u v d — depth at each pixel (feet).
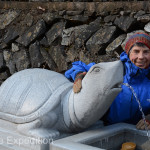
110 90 5.44
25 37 14.30
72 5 12.89
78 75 6.25
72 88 6.38
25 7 14.67
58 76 6.75
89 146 5.15
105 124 7.23
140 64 6.53
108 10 11.87
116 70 5.46
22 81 6.60
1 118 6.56
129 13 11.30
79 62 7.38
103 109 5.80
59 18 13.37
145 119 6.33
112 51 11.53
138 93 6.82
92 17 12.58
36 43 14.01
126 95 6.88
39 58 13.82
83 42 12.35
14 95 6.38
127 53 6.80
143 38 6.42
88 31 12.35
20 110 6.07
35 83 6.39
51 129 6.01
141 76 6.87
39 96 6.05
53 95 6.06
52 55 13.44
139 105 6.19
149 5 10.79
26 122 5.94
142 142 6.07
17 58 14.71
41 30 13.75
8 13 15.37
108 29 11.77
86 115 5.76
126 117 6.98
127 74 6.92
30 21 14.30
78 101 5.79
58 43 13.42
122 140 6.37
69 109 5.94
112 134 6.06
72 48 12.79
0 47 15.48
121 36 11.53
